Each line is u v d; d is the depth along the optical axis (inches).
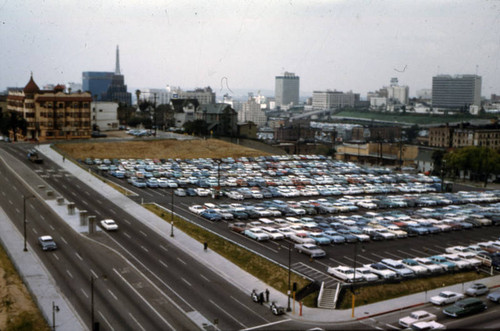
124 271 3014.3
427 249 3567.9
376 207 4864.7
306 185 5930.1
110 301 2598.4
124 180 5565.9
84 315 2433.6
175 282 2888.8
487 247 3560.5
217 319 2400.3
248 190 5310.0
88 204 4409.5
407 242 3745.1
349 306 2635.3
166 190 5211.6
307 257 3307.1
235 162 7130.9
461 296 2719.0
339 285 2785.4
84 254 3262.8
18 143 7234.3
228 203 4726.9
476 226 4276.6
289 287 2748.5
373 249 3535.9
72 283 2810.0
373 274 2935.5
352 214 4559.5
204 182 5511.8
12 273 2910.9
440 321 2444.6
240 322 2425.0
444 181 6889.8
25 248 3277.6
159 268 3088.1
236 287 2869.1
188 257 3294.8
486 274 3176.7
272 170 6727.4
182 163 6781.5
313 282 2869.1
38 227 3745.1
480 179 7411.4
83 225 3838.6
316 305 2642.7
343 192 5541.3
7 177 5162.4
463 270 3196.4
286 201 4997.5
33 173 5423.2
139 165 6382.9
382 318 2498.8
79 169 5802.2
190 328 2338.8
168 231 3777.1
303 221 4121.6
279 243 3577.8
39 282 2802.7
